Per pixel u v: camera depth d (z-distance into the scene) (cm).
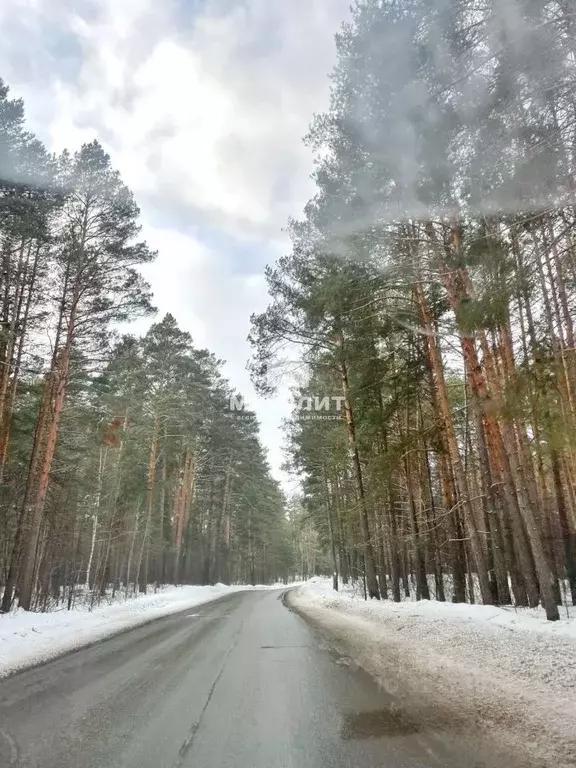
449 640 881
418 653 829
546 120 729
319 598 2284
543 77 685
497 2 652
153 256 1995
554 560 1752
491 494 1700
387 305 1552
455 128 802
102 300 1923
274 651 936
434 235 1251
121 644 1051
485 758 406
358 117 1105
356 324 1566
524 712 500
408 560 2642
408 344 1762
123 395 3130
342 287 1405
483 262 853
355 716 529
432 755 418
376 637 1042
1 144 1716
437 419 1689
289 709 560
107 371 2045
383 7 892
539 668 630
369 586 1950
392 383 1714
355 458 1992
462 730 471
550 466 1836
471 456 2162
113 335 1980
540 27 646
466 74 751
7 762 417
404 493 2391
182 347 3428
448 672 687
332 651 924
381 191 1200
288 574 9081
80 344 1938
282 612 1762
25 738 475
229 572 5259
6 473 2114
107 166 1991
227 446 4403
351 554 3250
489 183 802
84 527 3070
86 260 1892
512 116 745
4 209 1719
